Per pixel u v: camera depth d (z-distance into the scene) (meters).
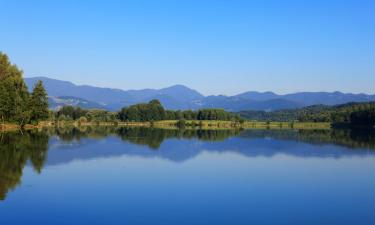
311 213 33.88
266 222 31.11
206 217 32.16
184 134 140.00
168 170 55.31
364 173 54.50
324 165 62.31
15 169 52.53
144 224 30.09
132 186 43.81
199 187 43.88
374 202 37.94
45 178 47.16
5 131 118.00
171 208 34.75
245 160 67.62
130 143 94.62
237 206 35.84
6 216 31.83
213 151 81.12
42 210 33.62
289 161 66.69
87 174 50.50
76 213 32.81
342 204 37.09
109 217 31.78
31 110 132.62
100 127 191.38
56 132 130.88
